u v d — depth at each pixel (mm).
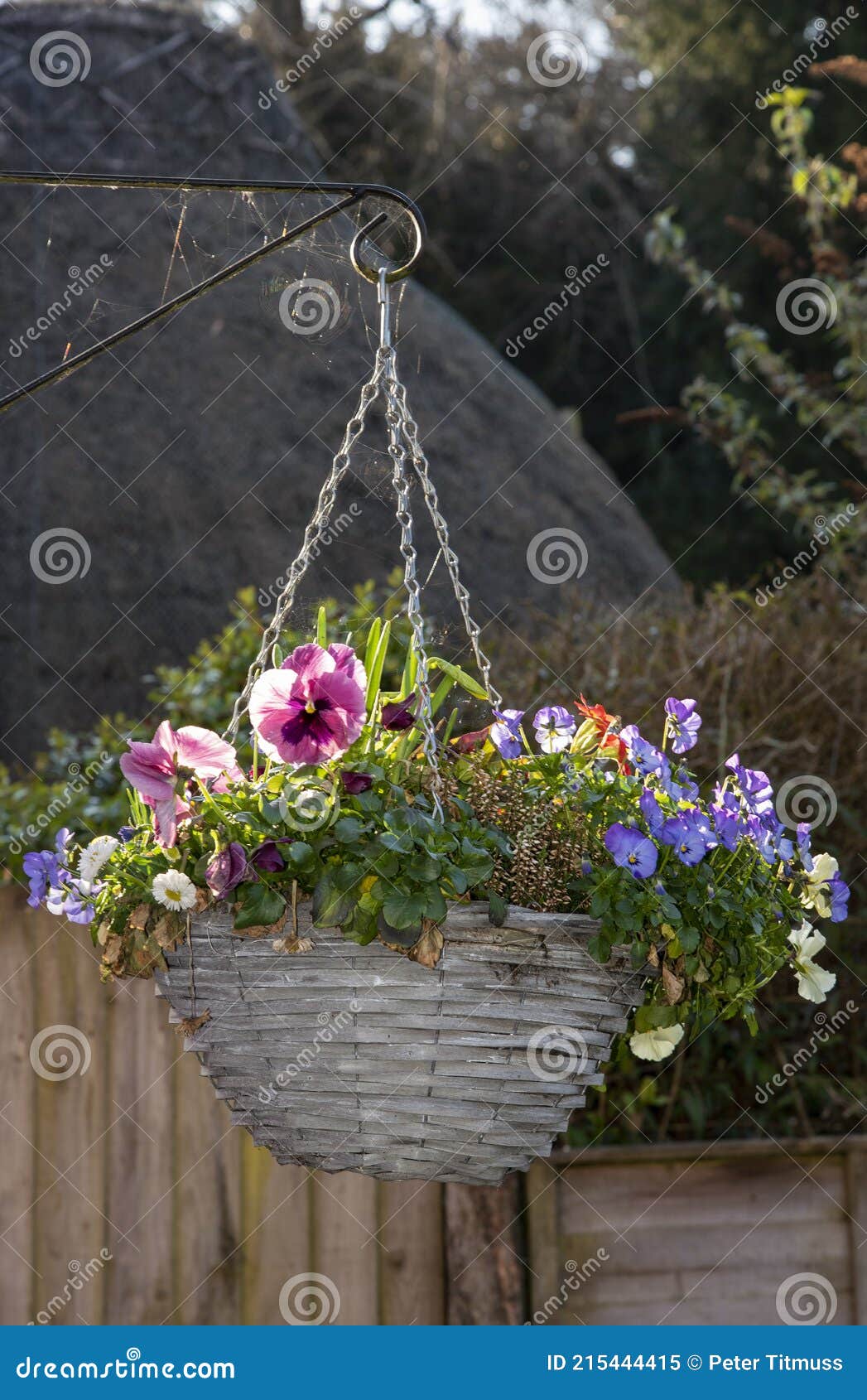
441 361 6531
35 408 5871
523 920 1306
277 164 6527
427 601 4723
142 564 5777
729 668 3262
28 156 6117
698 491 13555
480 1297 2873
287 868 1302
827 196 4367
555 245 14109
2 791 3639
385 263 1671
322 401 6172
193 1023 1346
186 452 5941
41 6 6480
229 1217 2930
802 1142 2918
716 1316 2859
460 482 6188
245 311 6172
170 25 6539
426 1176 1402
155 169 6238
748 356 4691
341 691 1365
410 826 1312
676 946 1404
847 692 3363
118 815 3418
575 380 14258
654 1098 3221
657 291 13602
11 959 2996
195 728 1376
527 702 3373
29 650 5621
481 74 13992
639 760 1526
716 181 13266
